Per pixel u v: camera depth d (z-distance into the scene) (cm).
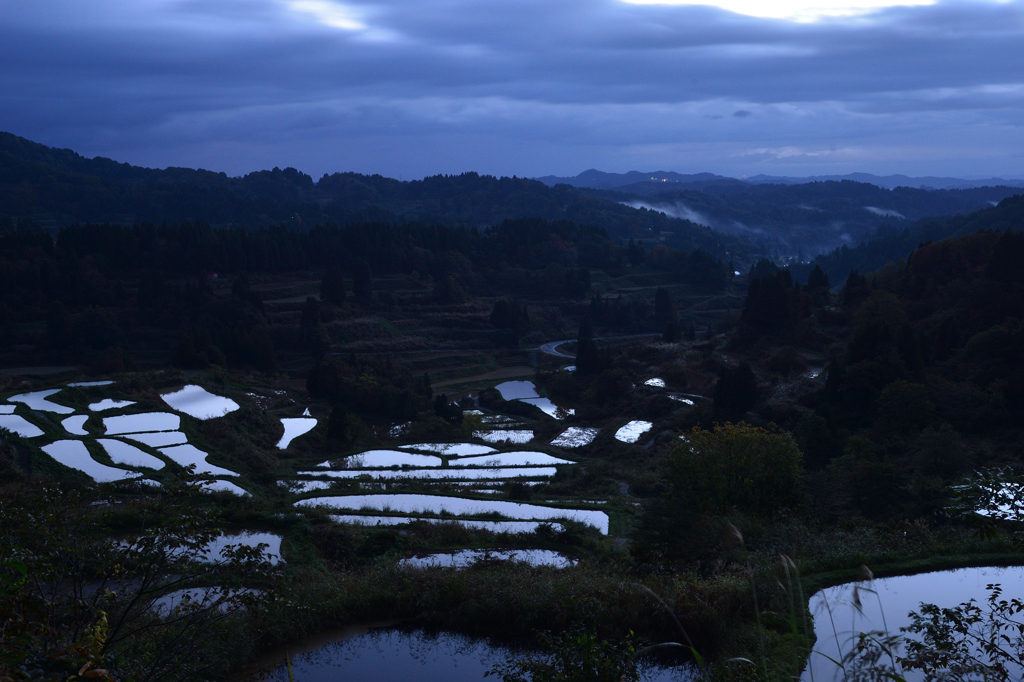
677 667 1684
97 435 6469
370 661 1770
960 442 5616
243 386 11019
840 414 7469
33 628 804
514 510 4478
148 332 15362
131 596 1448
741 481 3456
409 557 3070
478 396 12838
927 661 1162
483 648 1862
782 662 1501
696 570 2291
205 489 4091
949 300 10275
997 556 2245
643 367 11775
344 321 17238
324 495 4784
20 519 1192
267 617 1777
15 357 13862
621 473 6612
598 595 1955
